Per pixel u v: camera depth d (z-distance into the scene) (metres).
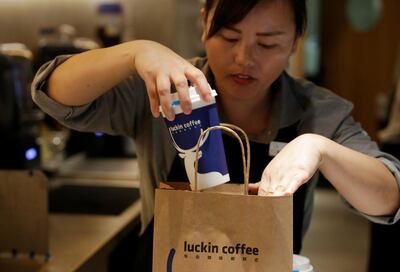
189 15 3.07
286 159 0.89
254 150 1.17
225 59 1.07
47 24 2.77
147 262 1.17
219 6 1.02
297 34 1.12
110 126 1.16
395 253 3.05
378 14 5.55
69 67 1.03
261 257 0.80
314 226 4.05
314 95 1.23
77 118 1.10
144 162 1.20
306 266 0.93
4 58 1.88
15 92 1.91
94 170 2.40
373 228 3.11
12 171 1.43
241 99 1.13
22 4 2.63
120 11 2.72
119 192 2.08
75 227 1.66
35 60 2.47
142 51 0.94
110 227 1.65
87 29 2.82
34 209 1.43
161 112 0.90
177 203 0.81
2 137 1.91
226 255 0.81
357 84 5.74
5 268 1.38
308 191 1.23
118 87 1.15
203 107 0.86
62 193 2.06
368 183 0.95
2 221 1.45
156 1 2.80
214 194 0.80
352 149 1.08
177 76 0.86
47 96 1.05
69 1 2.79
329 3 5.67
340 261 3.42
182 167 1.14
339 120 1.18
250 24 1.01
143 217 1.24
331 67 5.78
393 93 3.58
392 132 3.15
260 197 0.79
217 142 0.88
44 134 2.51
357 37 5.65
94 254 1.44
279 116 1.18
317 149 0.91
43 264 1.38
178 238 0.82
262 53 1.05
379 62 5.63
